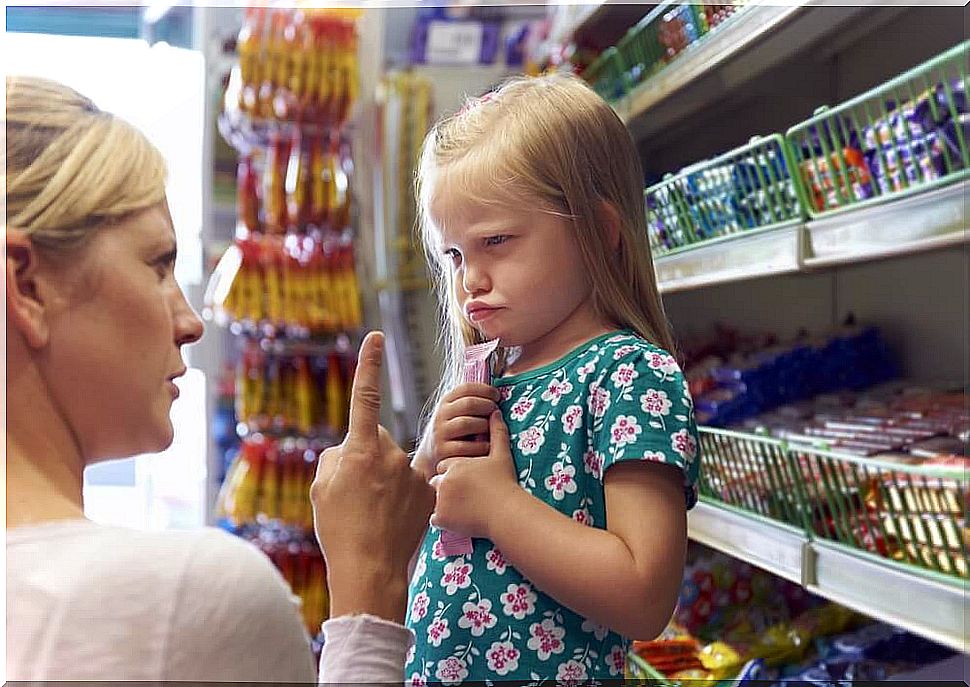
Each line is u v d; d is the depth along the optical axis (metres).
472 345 1.22
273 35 3.02
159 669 0.58
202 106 3.33
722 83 2.08
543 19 3.37
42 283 0.64
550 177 1.07
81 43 3.27
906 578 1.23
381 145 3.32
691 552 2.17
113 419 0.67
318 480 0.81
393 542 0.78
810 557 1.43
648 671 1.86
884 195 1.28
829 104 2.26
